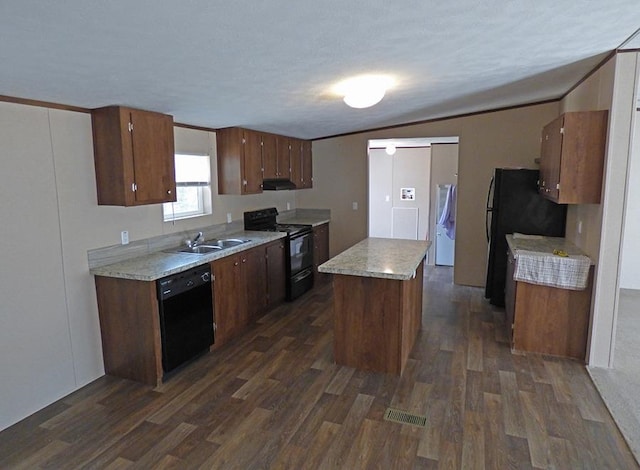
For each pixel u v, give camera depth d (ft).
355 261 11.28
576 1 6.40
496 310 15.64
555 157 11.50
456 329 13.74
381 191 27.07
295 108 12.91
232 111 12.26
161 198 11.29
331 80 9.89
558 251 11.95
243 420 8.73
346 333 11.02
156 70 7.59
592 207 11.19
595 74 11.13
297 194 21.91
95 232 10.49
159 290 10.00
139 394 9.81
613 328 10.69
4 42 5.61
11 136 8.47
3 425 8.51
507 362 11.28
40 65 6.68
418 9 6.16
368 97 10.44
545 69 10.90
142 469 7.29
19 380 8.80
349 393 9.76
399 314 10.42
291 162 19.17
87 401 9.53
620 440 7.90
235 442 8.00
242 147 15.33
